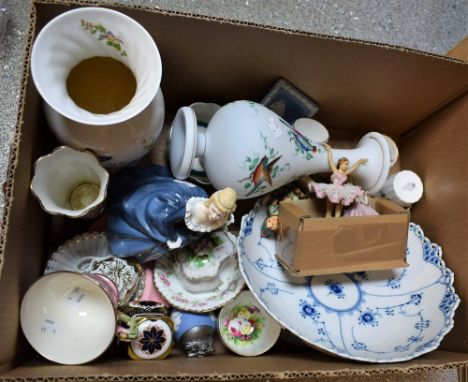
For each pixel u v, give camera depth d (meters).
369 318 0.67
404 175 0.77
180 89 0.73
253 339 0.67
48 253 0.68
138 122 0.57
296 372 0.51
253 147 0.62
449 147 0.74
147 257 0.64
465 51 0.77
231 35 0.60
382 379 0.77
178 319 0.64
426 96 0.73
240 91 0.74
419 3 1.00
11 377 0.46
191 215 0.58
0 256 0.47
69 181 0.63
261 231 0.69
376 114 0.80
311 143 0.68
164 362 0.58
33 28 0.52
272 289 0.66
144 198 0.62
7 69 0.81
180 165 0.63
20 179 0.52
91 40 0.55
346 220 0.60
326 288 0.69
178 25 0.58
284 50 0.63
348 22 0.95
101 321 0.55
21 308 0.54
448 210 0.73
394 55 0.63
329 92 0.74
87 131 0.56
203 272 0.64
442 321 0.65
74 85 0.58
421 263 0.72
